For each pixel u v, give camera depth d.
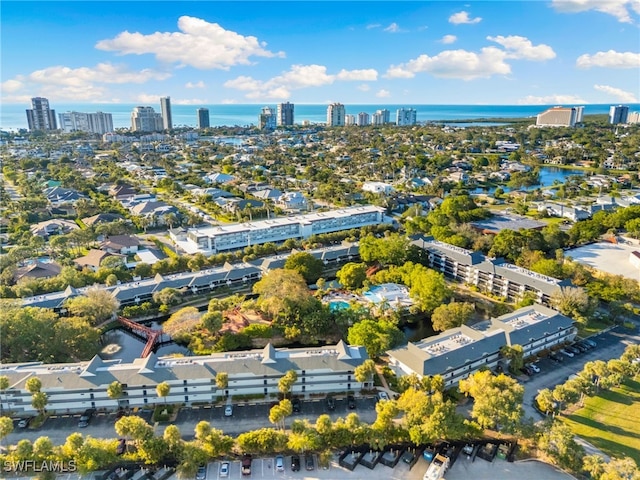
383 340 160.00
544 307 186.62
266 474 116.25
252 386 145.00
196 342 168.88
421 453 123.19
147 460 116.12
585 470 111.62
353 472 117.62
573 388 135.88
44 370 143.00
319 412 139.62
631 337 183.75
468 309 182.88
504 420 122.62
